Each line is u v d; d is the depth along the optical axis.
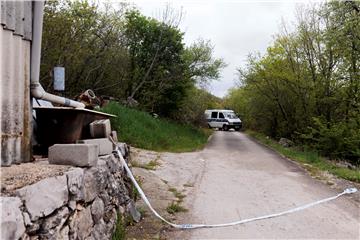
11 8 2.89
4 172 2.63
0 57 2.78
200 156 13.47
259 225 5.55
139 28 22.11
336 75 16.41
